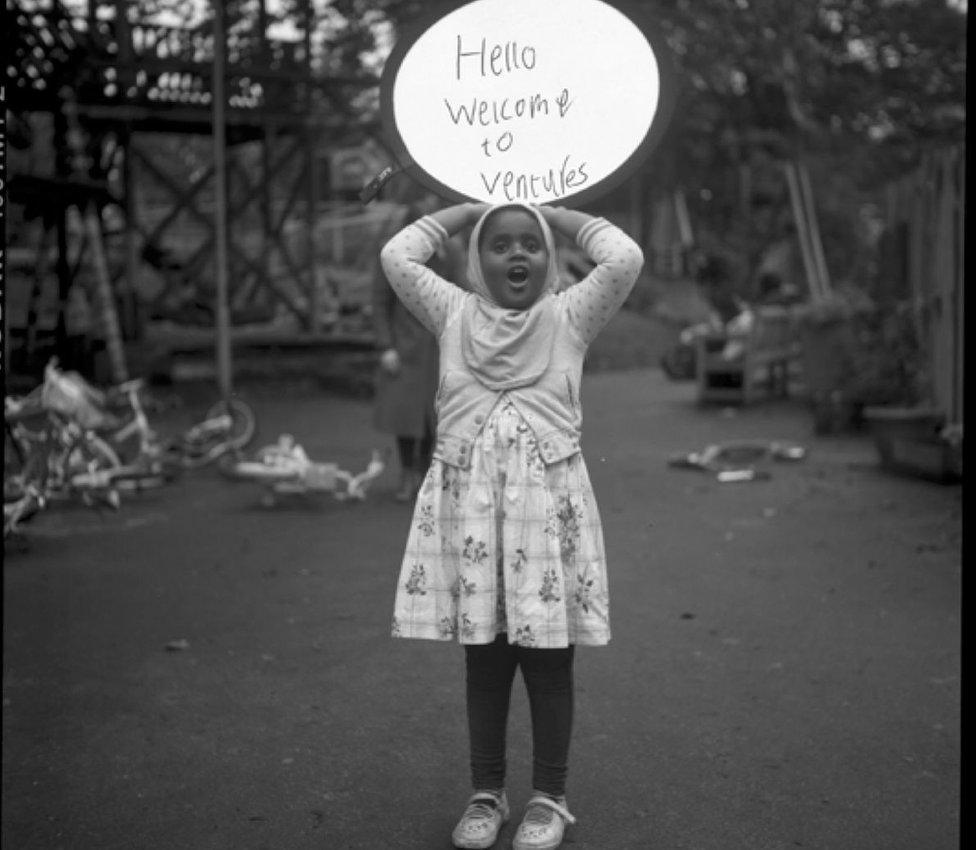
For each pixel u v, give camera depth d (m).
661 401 16.34
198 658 5.08
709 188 27.67
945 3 24.83
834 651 5.07
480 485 3.15
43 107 15.38
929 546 6.99
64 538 7.59
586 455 11.08
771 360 15.92
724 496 8.85
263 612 5.78
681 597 5.95
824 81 24.88
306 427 13.62
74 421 8.16
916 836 3.40
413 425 8.47
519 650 3.30
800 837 3.39
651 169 26.98
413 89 3.40
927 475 9.27
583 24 3.28
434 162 3.40
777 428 13.09
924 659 4.95
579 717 4.32
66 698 4.60
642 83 3.24
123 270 19.53
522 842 3.25
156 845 3.40
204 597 6.08
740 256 24.48
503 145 3.36
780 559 6.77
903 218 12.16
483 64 3.35
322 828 3.49
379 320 8.42
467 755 4.01
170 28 18.42
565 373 3.21
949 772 3.83
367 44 18.36
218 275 15.21
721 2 17.30
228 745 4.12
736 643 5.18
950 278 9.89
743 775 3.82
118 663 5.02
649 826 3.46
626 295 3.24
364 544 7.30
